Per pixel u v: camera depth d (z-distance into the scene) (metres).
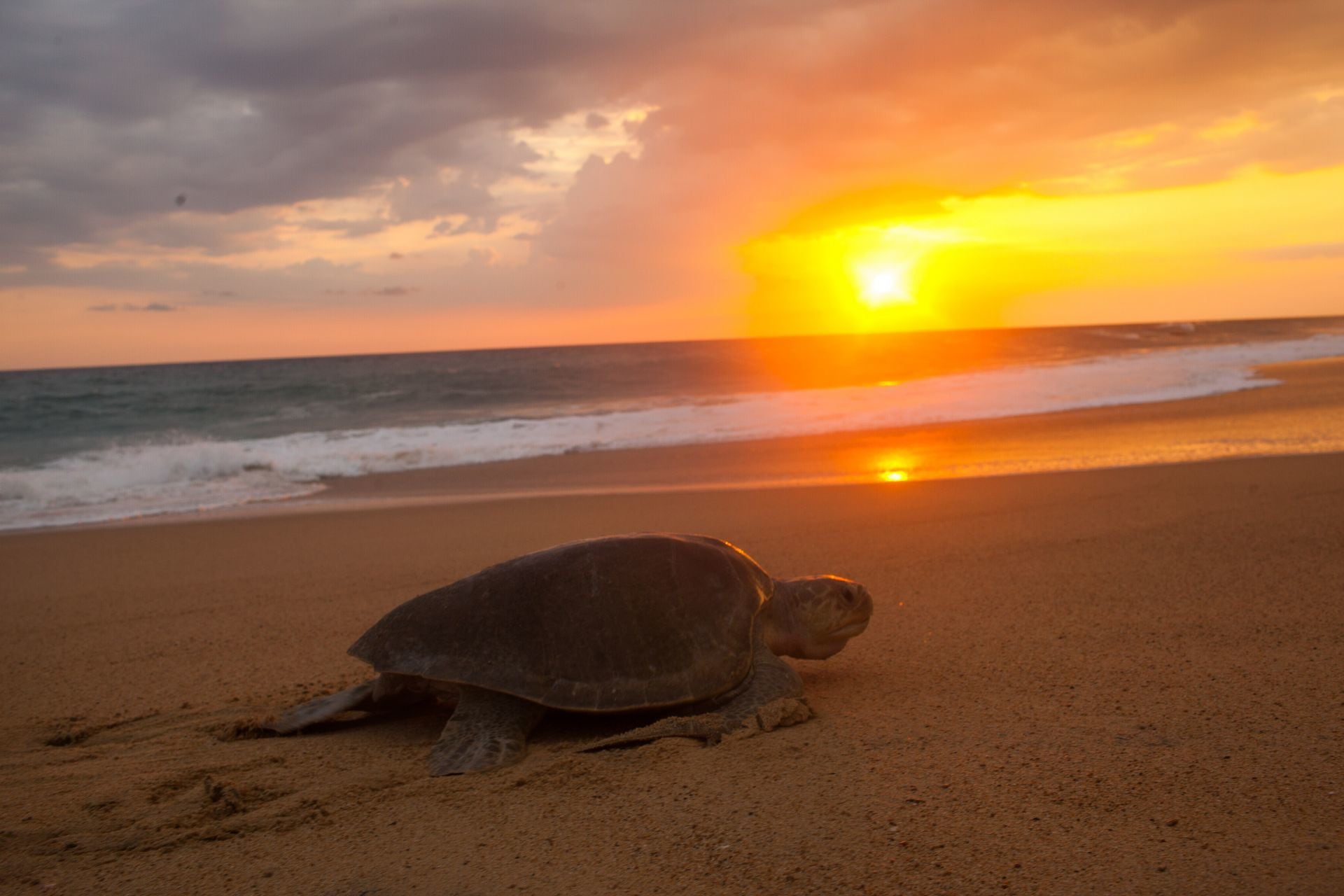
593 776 3.23
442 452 16.45
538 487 12.84
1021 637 4.87
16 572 8.12
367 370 60.00
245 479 14.43
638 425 19.95
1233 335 58.19
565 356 71.75
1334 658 4.06
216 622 6.21
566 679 3.68
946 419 18.64
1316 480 9.31
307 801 3.18
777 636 4.22
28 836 2.97
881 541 7.89
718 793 3.02
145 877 2.67
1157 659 4.27
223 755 3.78
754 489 11.34
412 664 3.87
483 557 8.02
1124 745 3.20
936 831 2.63
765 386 33.28
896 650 4.83
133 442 22.08
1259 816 2.58
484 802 3.08
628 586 3.92
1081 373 27.25
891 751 3.30
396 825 2.95
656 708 3.67
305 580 7.38
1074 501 9.19
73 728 4.22
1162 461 11.92
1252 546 6.70
